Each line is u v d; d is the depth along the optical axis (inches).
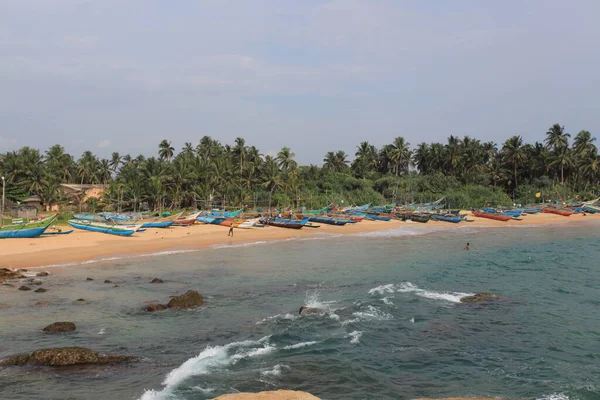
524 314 932.0
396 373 638.5
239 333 781.3
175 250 1749.5
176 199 3565.5
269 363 653.3
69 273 1229.1
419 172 5506.9
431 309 958.4
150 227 2465.6
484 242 2266.2
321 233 2583.7
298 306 968.3
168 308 912.3
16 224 1886.1
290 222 2751.0
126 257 1537.9
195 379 588.4
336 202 4202.8
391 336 788.6
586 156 4975.4
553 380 622.8
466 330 828.0
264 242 2118.6
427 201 4623.5
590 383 613.3
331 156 5570.9
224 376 602.2
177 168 3686.0
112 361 636.1
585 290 1157.7
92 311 879.7
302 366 647.1
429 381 615.5
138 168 3949.3
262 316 887.1
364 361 675.4
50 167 4256.9
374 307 964.6
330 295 1072.2
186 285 1140.5
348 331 805.9
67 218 2824.8
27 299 945.5
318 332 797.2
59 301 938.7
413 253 1827.0
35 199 3368.6
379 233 2669.8
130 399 527.5
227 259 1578.5
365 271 1397.6
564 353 722.8
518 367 666.8
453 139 5369.1
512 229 3053.6
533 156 5167.3
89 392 543.5
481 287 1183.6
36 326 778.8
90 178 4557.1
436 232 2785.4
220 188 3710.6
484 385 605.9
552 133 4950.8
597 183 5378.9
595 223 3558.1
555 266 1521.9
